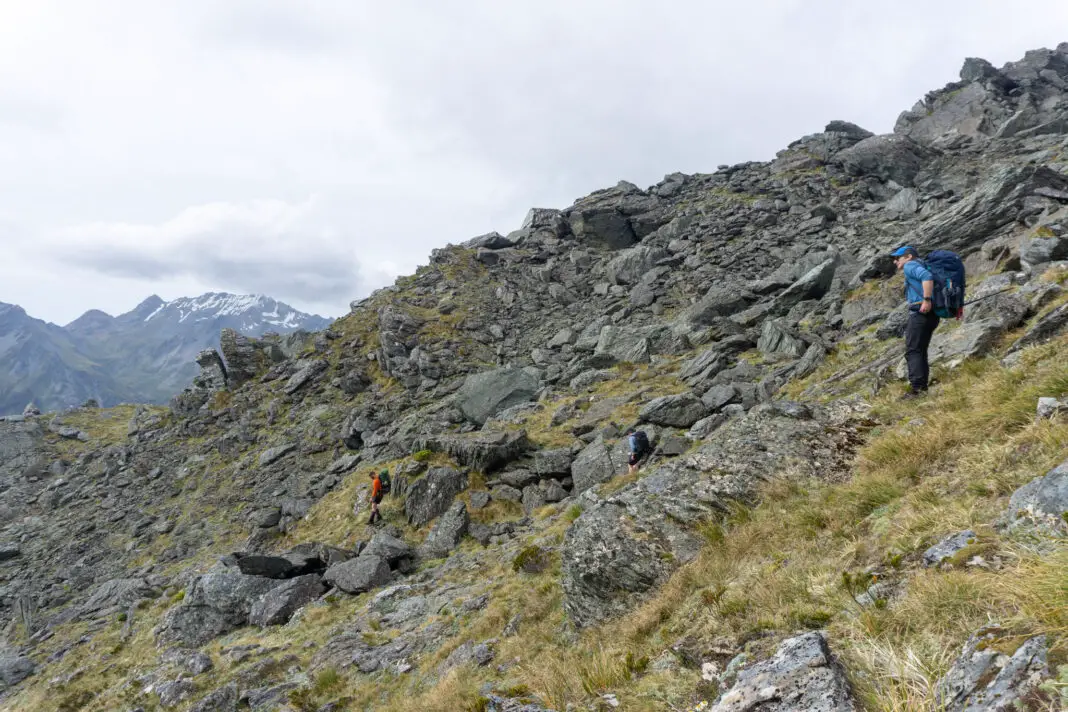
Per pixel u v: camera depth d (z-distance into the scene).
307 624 14.62
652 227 62.88
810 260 38.06
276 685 11.08
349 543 21.41
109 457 51.75
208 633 16.58
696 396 22.19
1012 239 20.62
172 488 42.25
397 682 9.45
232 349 55.75
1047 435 4.38
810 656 3.16
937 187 51.03
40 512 46.16
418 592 14.37
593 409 27.33
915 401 7.78
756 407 8.98
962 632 2.81
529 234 69.81
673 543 6.74
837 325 26.58
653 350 35.66
